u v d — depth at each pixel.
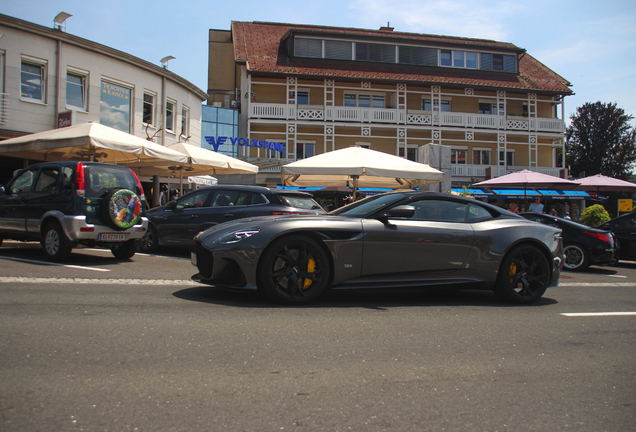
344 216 4.99
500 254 5.13
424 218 5.13
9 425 1.99
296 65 28.34
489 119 29.56
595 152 42.72
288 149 27.84
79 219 7.20
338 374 2.73
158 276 6.30
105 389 2.40
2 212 8.15
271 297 4.51
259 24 32.25
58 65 15.49
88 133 10.23
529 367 3.00
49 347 3.02
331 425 2.10
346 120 28.00
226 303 4.53
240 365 2.81
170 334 3.39
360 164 10.65
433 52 30.27
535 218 10.51
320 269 4.63
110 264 7.44
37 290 4.93
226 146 26.98
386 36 29.41
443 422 2.17
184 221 8.93
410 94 29.73
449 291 6.05
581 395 2.56
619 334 3.93
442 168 14.95
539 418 2.25
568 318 4.52
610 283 7.63
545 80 31.89
